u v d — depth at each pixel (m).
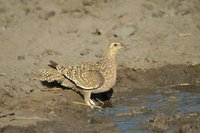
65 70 16.12
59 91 16.25
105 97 16.53
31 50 19.83
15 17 23.41
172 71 17.91
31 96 15.76
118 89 16.95
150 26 21.45
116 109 15.60
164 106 15.71
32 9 24.23
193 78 17.66
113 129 14.09
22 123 14.08
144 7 23.41
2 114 14.54
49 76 16.28
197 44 19.91
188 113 15.03
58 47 19.95
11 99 15.55
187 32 20.95
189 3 23.81
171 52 19.27
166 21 21.94
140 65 18.23
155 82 17.44
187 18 22.22
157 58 18.77
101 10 23.41
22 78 17.09
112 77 15.86
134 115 15.04
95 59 18.66
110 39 20.41
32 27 22.19
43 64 18.34
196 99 16.20
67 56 19.06
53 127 13.98
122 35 20.64
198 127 13.77
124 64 18.28
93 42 20.19
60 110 15.01
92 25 21.86
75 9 23.80
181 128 13.71
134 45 19.84
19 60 18.88
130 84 17.22
